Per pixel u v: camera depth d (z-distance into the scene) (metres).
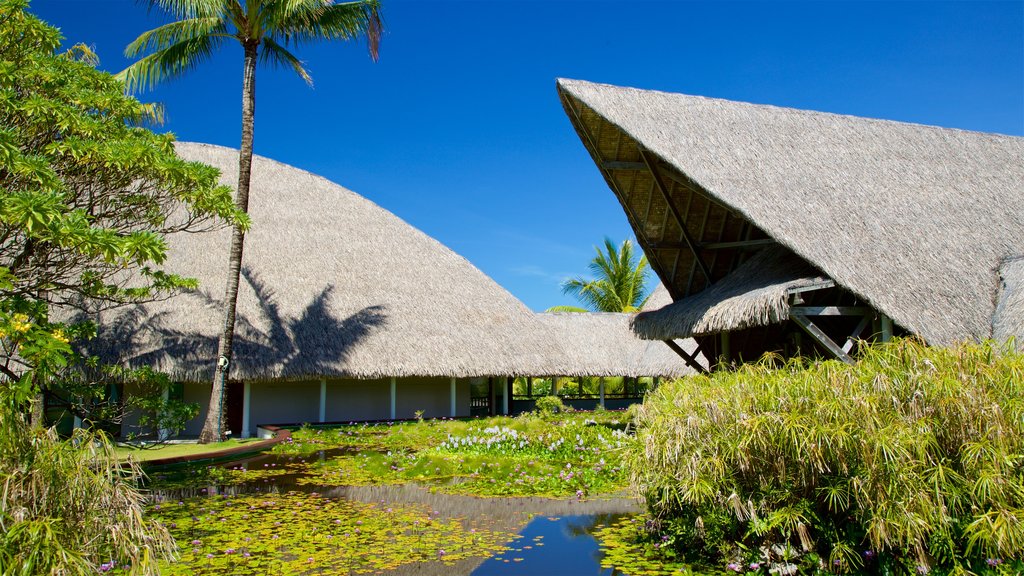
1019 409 4.39
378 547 5.72
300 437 15.21
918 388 4.60
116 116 9.79
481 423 15.37
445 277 22.78
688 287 15.51
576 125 13.45
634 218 14.81
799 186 11.68
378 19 15.34
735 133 12.88
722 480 4.77
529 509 7.38
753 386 5.03
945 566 4.27
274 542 5.87
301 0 13.99
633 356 23.88
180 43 14.43
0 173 8.25
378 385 20.45
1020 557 4.19
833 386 4.70
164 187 9.84
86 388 11.15
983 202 12.60
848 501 4.45
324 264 20.78
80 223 7.25
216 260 19.20
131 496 3.89
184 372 15.52
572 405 25.61
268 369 16.64
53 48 9.38
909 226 11.35
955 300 9.97
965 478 4.32
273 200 22.31
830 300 13.02
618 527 6.40
